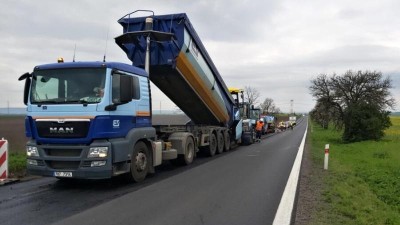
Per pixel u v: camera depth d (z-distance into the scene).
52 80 9.38
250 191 9.41
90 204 7.93
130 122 10.09
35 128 9.34
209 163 15.37
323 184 10.72
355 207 8.12
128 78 9.40
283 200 8.37
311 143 32.09
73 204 7.93
